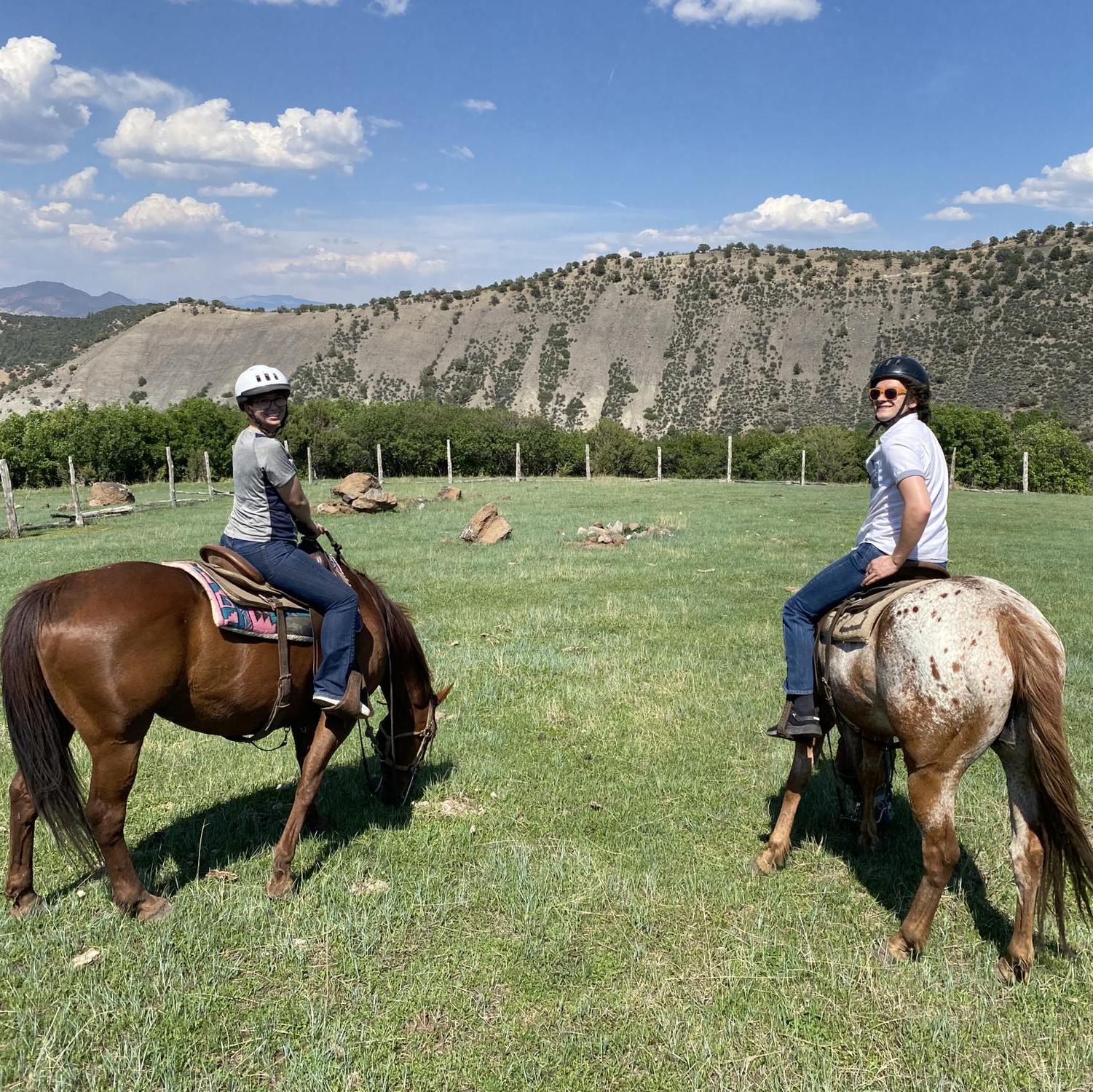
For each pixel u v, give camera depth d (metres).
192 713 4.27
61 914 4.25
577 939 4.14
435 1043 3.41
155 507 27.11
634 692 8.17
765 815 5.63
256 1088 3.15
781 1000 3.69
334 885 4.60
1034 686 3.58
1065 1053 3.39
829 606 4.65
